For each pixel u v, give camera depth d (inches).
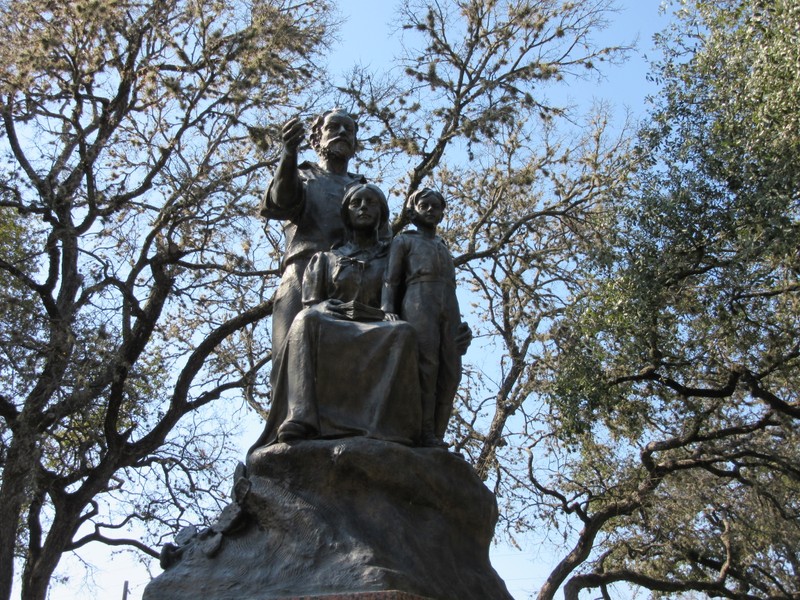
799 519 788.0
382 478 184.2
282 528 181.3
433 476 189.5
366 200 221.0
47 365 540.1
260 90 603.8
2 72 580.4
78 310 555.2
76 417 612.1
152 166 608.7
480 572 194.2
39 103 599.8
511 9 647.8
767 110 536.4
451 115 623.8
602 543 840.3
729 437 781.3
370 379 195.2
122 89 606.9
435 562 182.5
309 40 625.0
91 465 655.1
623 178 650.2
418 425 197.5
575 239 668.7
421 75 631.2
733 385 643.5
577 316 633.0
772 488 789.2
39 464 542.6
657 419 722.2
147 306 609.0
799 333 626.2
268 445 191.2
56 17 589.9
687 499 805.9
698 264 604.7
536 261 672.4
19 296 587.8
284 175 224.2
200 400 638.5
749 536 786.8
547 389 655.1
